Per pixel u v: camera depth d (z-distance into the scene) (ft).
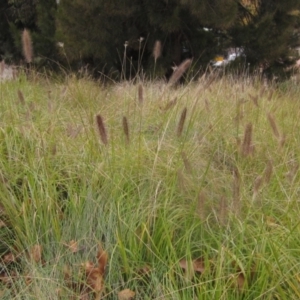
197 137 11.97
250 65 31.55
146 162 10.87
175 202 9.57
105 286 7.89
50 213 9.05
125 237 8.87
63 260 8.44
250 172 11.27
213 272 7.89
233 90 17.69
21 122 12.86
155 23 28.22
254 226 8.97
